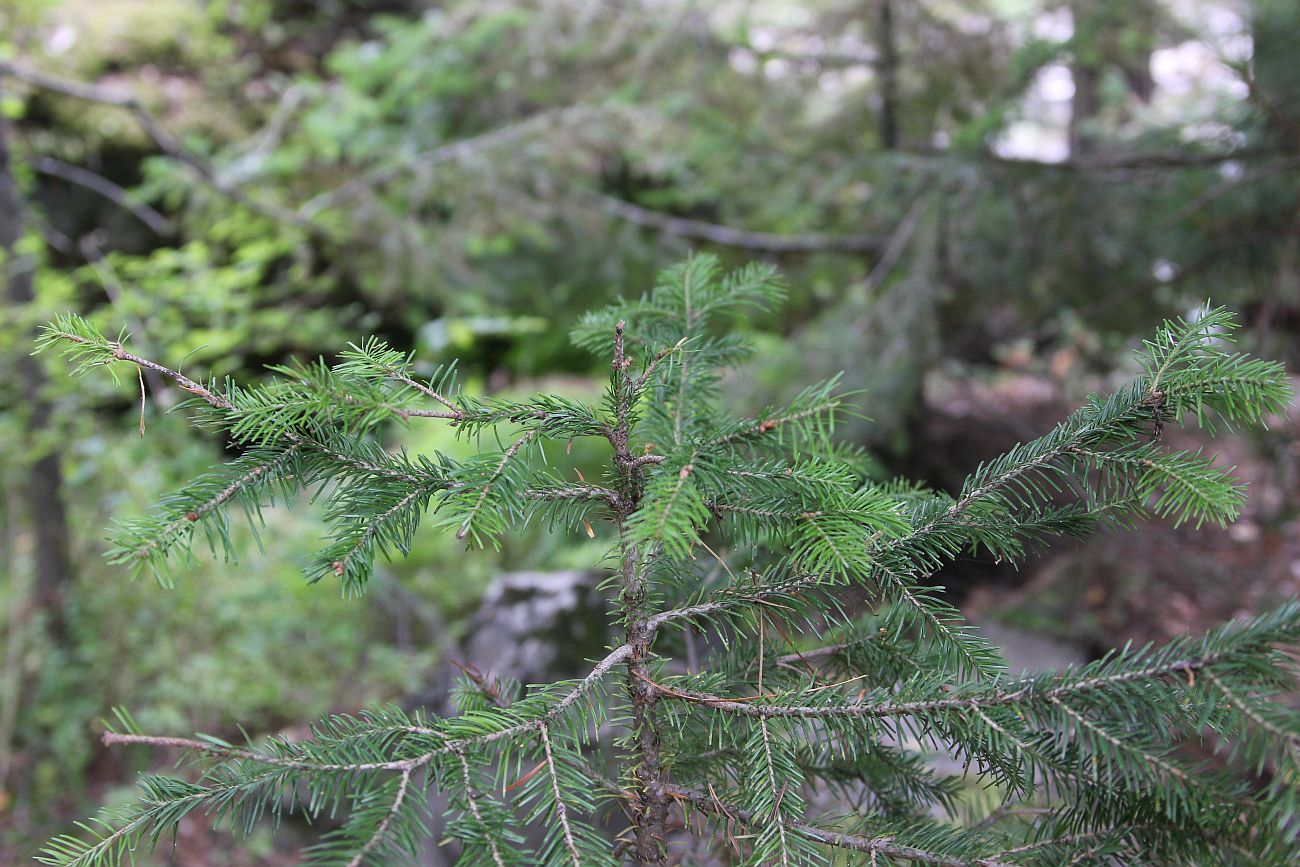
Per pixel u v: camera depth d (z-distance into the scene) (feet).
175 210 16.63
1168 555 13.47
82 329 2.57
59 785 11.27
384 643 12.87
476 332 18.07
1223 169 11.69
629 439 3.25
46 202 16.01
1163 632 12.22
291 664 12.09
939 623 2.86
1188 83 14.07
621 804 3.03
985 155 12.04
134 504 11.57
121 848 2.43
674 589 3.27
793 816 2.60
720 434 2.91
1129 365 14.12
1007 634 12.34
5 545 13.98
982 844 2.75
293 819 9.86
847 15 14.47
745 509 2.84
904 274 13.69
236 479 2.67
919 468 17.19
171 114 17.06
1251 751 2.14
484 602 11.10
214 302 11.45
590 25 15.10
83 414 11.53
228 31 19.74
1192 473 2.64
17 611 12.19
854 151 14.55
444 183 15.03
